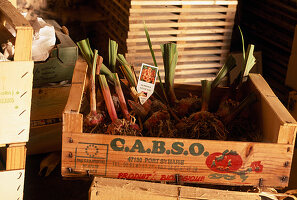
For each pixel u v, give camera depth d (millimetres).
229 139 2094
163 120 2078
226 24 3199
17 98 1881
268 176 1854
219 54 3344
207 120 2008
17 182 2008
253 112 2189
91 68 2104
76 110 1755
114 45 2268
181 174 1841
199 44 3209
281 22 3404
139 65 3135
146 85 2199
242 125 2131
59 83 2859
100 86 2148
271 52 3561
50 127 2875
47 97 2770
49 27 2865
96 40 4090
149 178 1856
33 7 3844
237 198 1752
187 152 1800
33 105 2740
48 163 2896
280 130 1807
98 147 1790
